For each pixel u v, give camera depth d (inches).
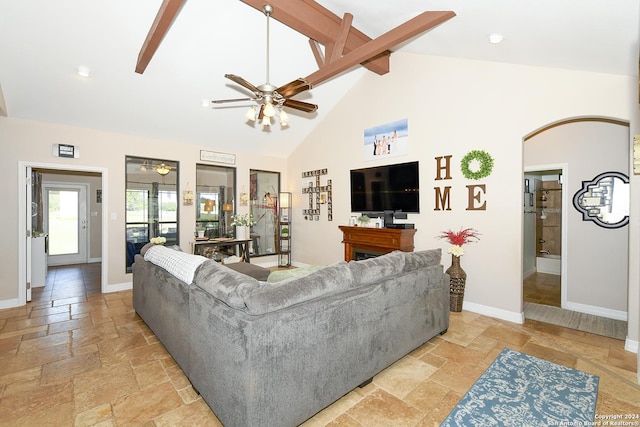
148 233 201.9
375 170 184.5
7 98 140.1
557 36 91.1
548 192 232.8
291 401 65.0
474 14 94.3
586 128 145.4
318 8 126.5
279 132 223.0
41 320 132.9
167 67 144.9
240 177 233.5
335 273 77.5
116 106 160.9
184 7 119.0
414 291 99.0
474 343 110.5
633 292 103.7
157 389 83.2
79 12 110.8
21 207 154.2
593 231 143.6
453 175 150.1
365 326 81.3
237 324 61.0
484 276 140.9
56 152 162.1
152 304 113.7
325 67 138.8
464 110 145.9
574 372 90.7
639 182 102.0
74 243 277.0
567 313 143.9
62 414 72.9
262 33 140.8
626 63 97.0
